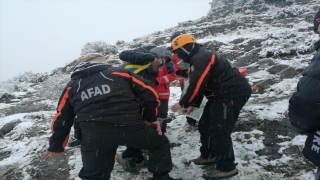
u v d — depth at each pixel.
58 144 3.32
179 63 4.63
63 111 3.26
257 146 4.29
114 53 12.20
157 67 4.23
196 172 3.96
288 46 8.07
